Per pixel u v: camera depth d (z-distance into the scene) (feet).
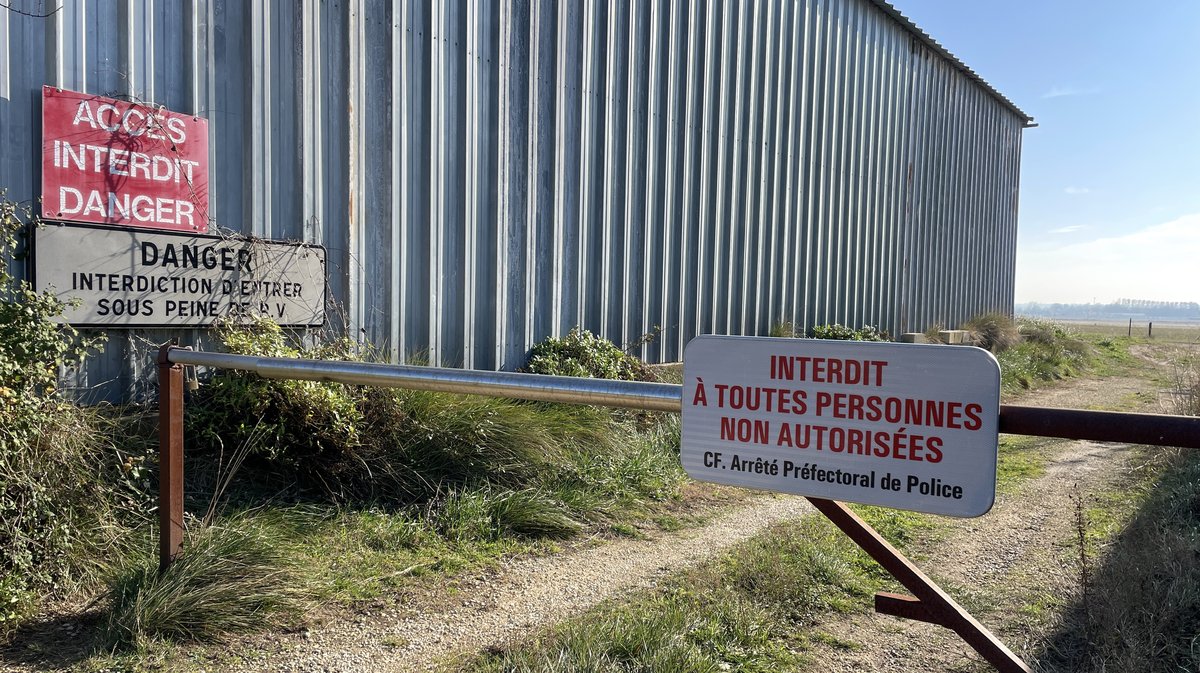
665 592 13.03
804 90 39.93
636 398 7.77
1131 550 13.69
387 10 21.52
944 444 6.05
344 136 20.65
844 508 7.50
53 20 15.72
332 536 14.49
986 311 66.44
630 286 30.14
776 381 6.71
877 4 45.75
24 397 12.74
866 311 47.24
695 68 32.60
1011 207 71.00
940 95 54.80
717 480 7.00
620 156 29.22
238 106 18.66
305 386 16.25
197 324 17.87
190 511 14.35
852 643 11.41
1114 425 5.72
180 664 10.07
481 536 15.51
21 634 10.56
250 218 18.83
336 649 10.73
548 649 10.55
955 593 13.03
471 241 23.94
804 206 40.75
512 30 24.86
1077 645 11.21
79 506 12.83
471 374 8.91
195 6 17.72
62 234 15.76
